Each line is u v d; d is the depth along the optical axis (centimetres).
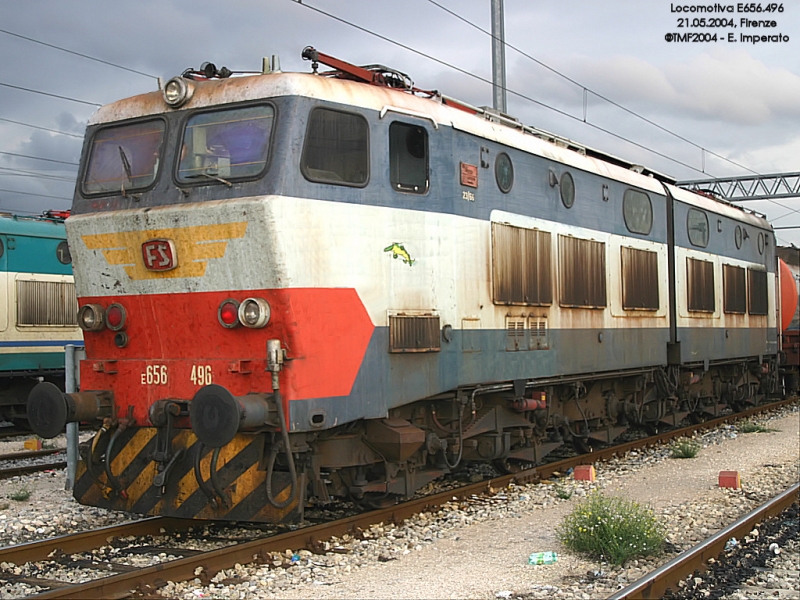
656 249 1426
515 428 1085
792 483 1065
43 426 776
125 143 835
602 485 1067
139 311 804
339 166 783
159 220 781
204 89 800
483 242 959
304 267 742
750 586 652
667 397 1488
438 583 653
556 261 1115
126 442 809
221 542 781
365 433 827
